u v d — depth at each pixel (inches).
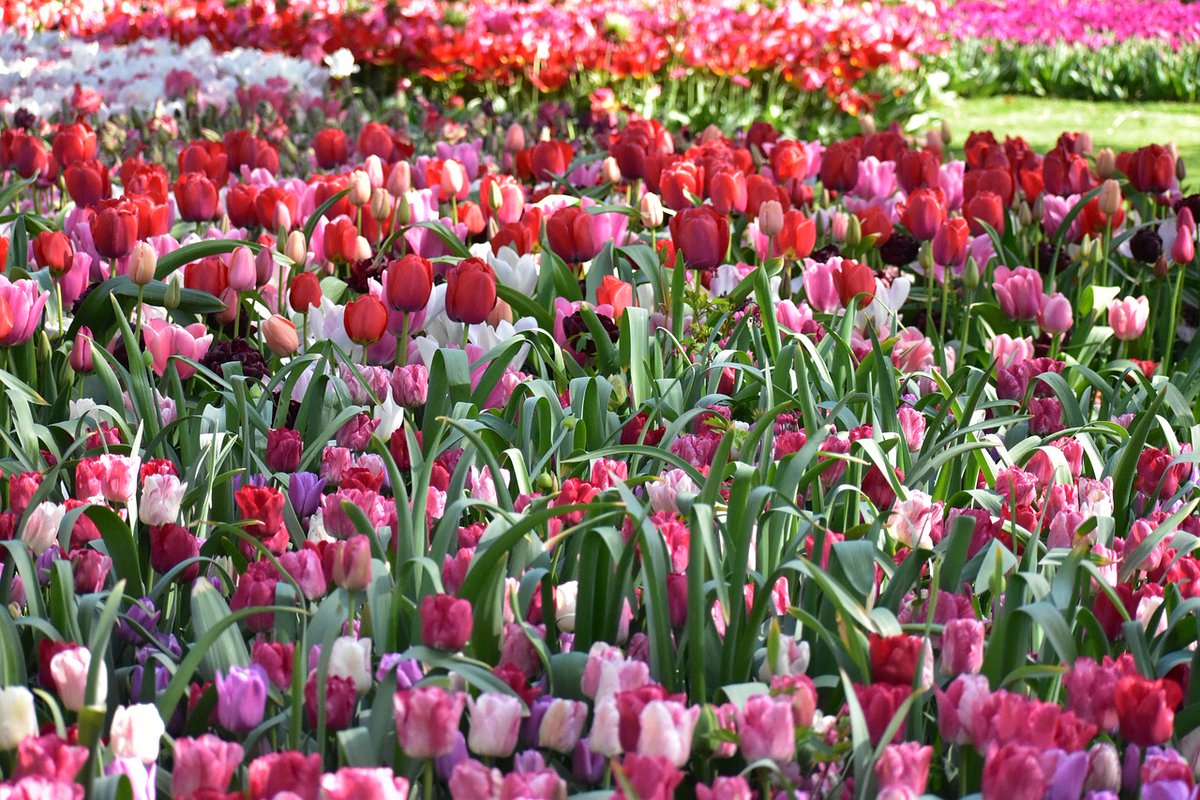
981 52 807.7
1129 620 79.3
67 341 141.6
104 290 144.3
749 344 154.6
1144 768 64.1
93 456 103.3
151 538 87.6
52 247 134.4
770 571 89.3
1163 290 208.5
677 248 153.7
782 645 76.4
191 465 104.9
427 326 152.9
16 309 115.2
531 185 252.7
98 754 64.4
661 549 78.5
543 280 169.0
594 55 496.4
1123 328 155.1
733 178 180.5
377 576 80.1
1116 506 109.6
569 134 342.3
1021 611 73.1
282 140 282.4
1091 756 65.4
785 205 182.7
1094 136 622.8
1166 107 722.8
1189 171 513.7
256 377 132.3
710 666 79.6
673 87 520.4
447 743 63.1
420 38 494.0
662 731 61.1
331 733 72.2
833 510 104.7
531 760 66.4
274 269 163.6
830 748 68.1
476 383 132.6
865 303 159.6
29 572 78.5
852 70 530.3
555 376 135.7
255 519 87.7
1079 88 767.1
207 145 243.6
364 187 177.9
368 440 110.6
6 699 63.6
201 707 72.8
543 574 81.9
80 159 206.4
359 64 522.0
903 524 93.4
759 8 613.6
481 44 490.9
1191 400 156.9
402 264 130.7
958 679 67.6
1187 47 787.4
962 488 117.4
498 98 489.1
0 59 400.2
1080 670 71.9
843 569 79.5
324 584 80.7
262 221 175.2
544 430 116.2
